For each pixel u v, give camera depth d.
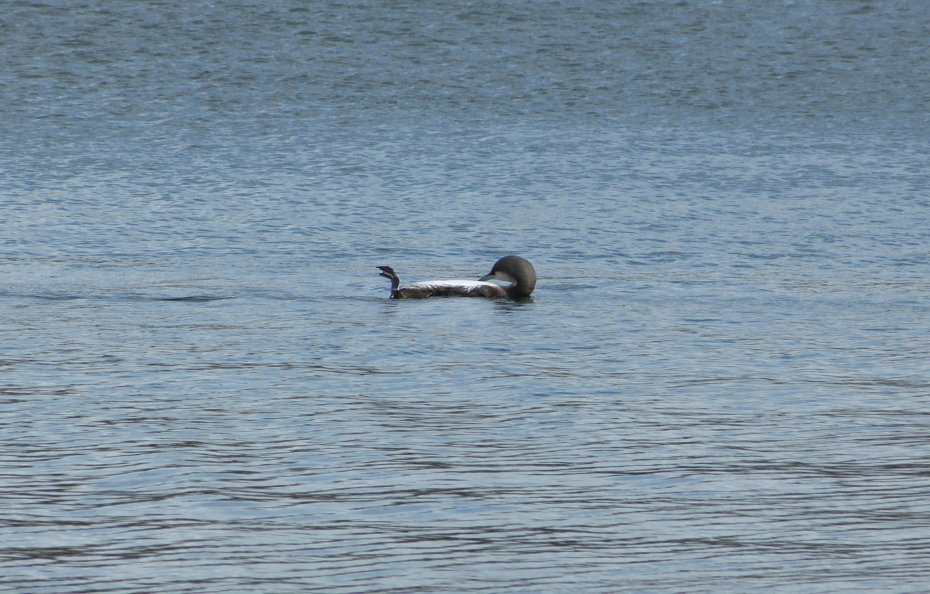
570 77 194.75
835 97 186.75
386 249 87.25
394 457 32.03
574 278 74.88
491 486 29.31
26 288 66.50
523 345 50.69
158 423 35.69
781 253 87.69
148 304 61.38
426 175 125.06
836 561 24.03
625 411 38.09
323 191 114.50
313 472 30.47
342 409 38.00
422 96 179.12
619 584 22.81
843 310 62.94
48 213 98.88
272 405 38.50
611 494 28.67
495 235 93.94
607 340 52.34
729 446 33.53
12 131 146.12
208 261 79.81
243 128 153.75
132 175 120.69
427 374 44.06
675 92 187.25
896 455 32.50
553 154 140.38
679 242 91.75
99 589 22.44
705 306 63.72
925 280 76.12
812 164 136.50
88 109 163.00
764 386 42.38
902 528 26.06
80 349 48.34
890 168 134.38
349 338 51.78
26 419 36.03
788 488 29.22
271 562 23.89
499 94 182.12
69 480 29.48
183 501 27.84
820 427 35.97
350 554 24.39
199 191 112.62
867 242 93.12
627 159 138.00
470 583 22.83
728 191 118.75
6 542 24.91
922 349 50.72
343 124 158.62
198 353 47.78
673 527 26.19
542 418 36.97
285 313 58.94
